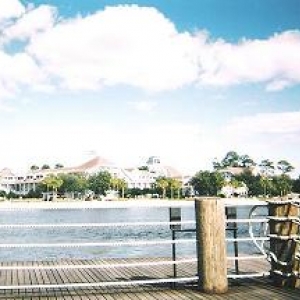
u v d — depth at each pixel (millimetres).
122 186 169500
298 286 7047
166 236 34156
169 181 162375
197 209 6887
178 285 7344
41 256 22203
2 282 7809
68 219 72688
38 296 6660
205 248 6758
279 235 7129
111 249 24719
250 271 8562
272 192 168500
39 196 171375
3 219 71688
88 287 7332
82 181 169000
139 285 7441
